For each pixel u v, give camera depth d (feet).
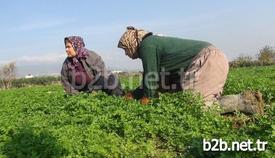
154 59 8.96
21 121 8.06
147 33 9.32
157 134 7.13
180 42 9.04
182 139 6.79
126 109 8.30
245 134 6.35
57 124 7.90
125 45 9.39
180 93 8.54
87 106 8.68
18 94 20.83
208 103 8.46
